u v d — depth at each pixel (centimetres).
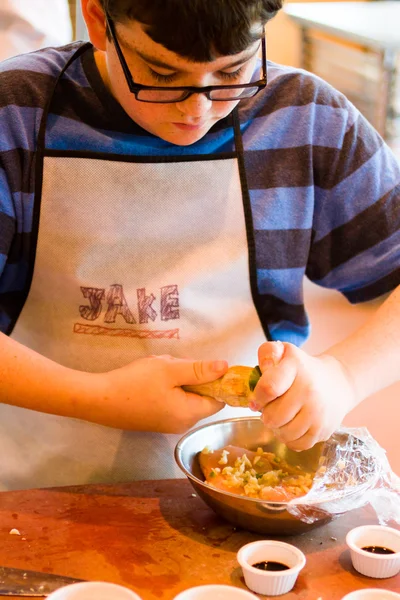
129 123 125
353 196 134
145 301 131
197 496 121
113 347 133
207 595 93
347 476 116
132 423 117
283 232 133
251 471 118
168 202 129
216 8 87
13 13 166
